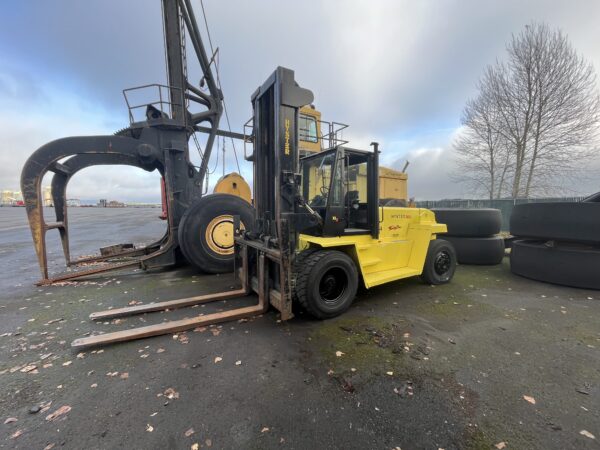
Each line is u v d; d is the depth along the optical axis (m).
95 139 5.57
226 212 5.93
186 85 6.53
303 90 3.50
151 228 17.36
